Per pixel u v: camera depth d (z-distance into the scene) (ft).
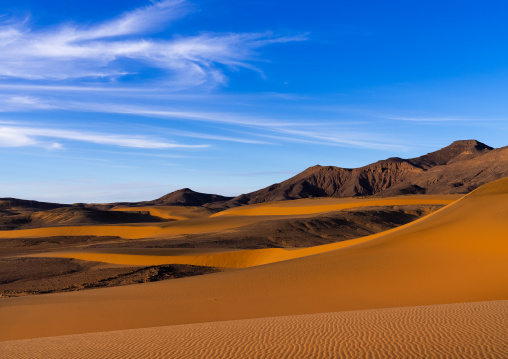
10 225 447.42
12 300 91.40
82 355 36.24
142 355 34.60
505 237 86.28
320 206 374.84
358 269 85.76
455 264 80.07
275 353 32.30
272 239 241.14
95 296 89.15
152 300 79.00
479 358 27.76
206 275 107.24
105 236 317.01
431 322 39.83
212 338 39.24
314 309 65.05
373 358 29.37
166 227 320.50
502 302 50.47
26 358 36.91
